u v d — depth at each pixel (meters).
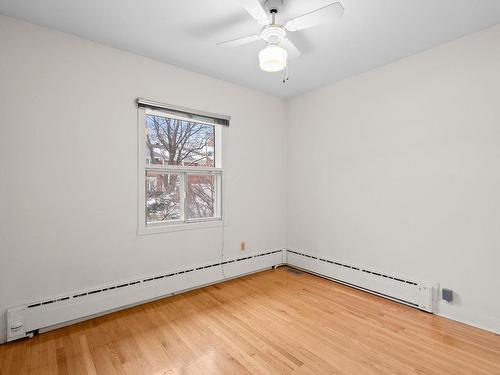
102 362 1.83
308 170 3.76
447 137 2.44
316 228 3.66
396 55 2.69
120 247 2.59
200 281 3.12
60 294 2.28
